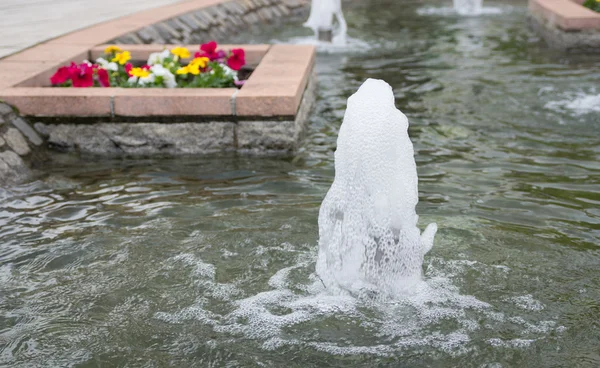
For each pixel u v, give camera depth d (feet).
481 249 14.10
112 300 12.42
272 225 15.43
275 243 14.48
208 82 23.15
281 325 11.53
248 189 17.97
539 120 24.13
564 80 29.86
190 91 21.59
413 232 12.16
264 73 24.22
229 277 13.12
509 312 11.78
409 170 11.92
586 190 17.52
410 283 12.43
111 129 21.35
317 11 39.60
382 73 32.12
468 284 12.69
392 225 12.01
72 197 17.65
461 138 22.25
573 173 18.83
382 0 59.21
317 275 12.84
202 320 11.72
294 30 46.50
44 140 21.40
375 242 12.13
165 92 21.47
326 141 22.20
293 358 10.68
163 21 38.75
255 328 11.46
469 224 15.35
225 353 10.81
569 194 17.24
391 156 11.77
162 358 10.71
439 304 12.04
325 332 11.33
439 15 50.24
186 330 11.44
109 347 11.02
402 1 58.59
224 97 20.83
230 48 29.25
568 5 41.11
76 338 11.27
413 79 30.78
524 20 47.19
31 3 48.47
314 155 20.84
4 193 17.90
